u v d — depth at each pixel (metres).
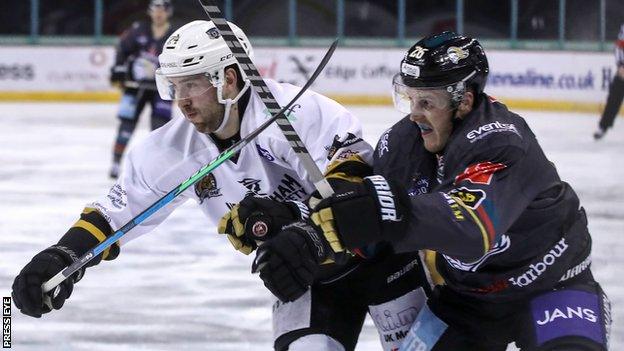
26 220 13.96
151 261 11.71
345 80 28.92
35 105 28.98
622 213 14.34
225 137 5.85
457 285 5.54
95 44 30.28
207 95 5.65
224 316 9.60
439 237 4.55
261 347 8.68
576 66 27.31
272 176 5.93
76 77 29.62
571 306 5.30
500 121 5.03
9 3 31.36
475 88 5.16
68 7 31.50
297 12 31.14
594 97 27.14
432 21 30.73
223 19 4.61
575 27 29.33
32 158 19.59
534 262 5.30
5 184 16.81
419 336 5.76
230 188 6.02
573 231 5.35
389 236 4.49
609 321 5.47
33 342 8.74
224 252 12.20
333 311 6.00
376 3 30.91
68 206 15.04
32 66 29.59
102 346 8.67
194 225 13.73
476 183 4.73
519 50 27.80
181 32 5.66
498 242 5.21
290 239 4.50
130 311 9.73
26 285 5.55
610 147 20.97
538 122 25.11
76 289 10.49
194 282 10.82
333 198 4.51
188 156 5.94
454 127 5.21
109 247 5.96
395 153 5.53
